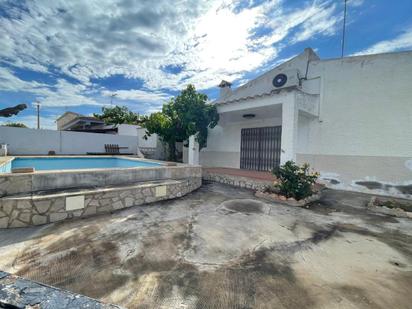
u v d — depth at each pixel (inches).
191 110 377.1
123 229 148.9
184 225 160.7
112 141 615.2
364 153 285.9
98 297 82.1
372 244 135.2
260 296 85.7
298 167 239.0
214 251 121.9
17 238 129.8
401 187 261.0
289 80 347.6
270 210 204.7
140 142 635.5
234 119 425.7
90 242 127.7
